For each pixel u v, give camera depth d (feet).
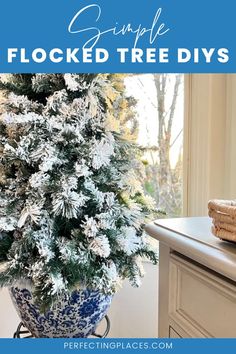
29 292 2.90
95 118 2.88
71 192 2.66
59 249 2.65
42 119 2.64
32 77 2.94
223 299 1.68
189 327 1.97
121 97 3.13
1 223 2.60
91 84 2.82
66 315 2.98
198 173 3.74
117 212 2.88
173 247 2.01
